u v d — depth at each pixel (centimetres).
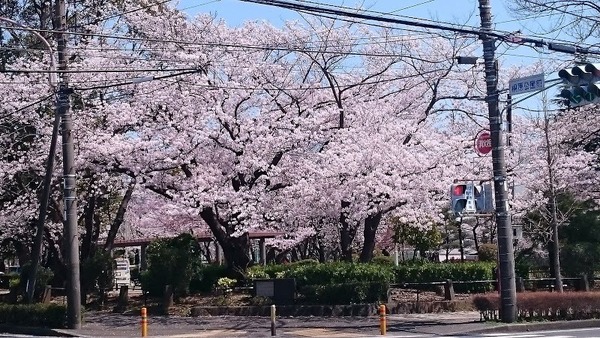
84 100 2798
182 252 2841
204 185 2698
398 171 2644
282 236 3197
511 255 2161
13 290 3119
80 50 2838
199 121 2691
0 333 2436
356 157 2600
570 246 3039
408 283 2681
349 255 2930
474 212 2178
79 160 2694
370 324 2262
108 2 3042
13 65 2889
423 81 2911
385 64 2928
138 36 2961
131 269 5144
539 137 3108
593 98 1700
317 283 2623
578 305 2225
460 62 2094
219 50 2811
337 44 2853
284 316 2534
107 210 3678
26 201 2975
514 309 2150
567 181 3053
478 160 2780
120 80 2472
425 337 1925
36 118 2778
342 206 2753
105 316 2652
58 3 2280
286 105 2888
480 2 2088
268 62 2880
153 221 3394
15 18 3297
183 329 2291
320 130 2755
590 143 3381
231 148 2744
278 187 2833
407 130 2747
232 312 2603
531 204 2966
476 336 1933
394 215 2934
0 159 2902
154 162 2716
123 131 2816
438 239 3791
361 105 2811
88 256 3152
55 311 2400
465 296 2744
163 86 2728
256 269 2911
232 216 2867
